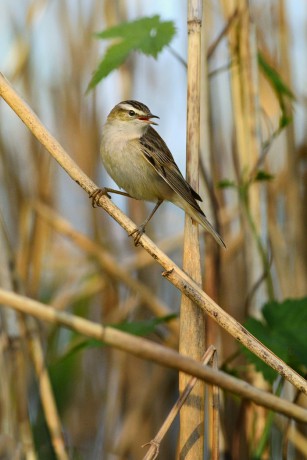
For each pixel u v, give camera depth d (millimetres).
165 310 11617
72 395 11562
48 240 12727
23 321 9109
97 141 12508
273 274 10938
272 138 8820
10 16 12594
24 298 5785
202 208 8430
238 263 11250
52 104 12484
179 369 5309
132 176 9328
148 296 11719
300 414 5844
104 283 12344
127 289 12469
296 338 7969
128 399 11648
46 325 12055
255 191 9195
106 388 11930
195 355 6395
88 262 12562
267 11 11219
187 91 6754
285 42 11062
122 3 11961
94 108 12484
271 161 11188
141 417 11461
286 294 10375
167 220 13281
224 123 11555
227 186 8828
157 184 9336
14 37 12523
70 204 13023
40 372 9000
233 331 6152
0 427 9383
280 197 11336
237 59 9297
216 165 11500
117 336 5297
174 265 6379
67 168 6773
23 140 12266
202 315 6461
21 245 11891
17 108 6598
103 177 12602
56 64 12547
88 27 12430
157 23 8125
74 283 12836
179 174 9336
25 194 12180
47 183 12320
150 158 9250
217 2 10898
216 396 6652
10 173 12141
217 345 9391
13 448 8773
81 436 11555
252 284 9000
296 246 10609
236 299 11219
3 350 8891
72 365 11398
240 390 5613
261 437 8609
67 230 12008
